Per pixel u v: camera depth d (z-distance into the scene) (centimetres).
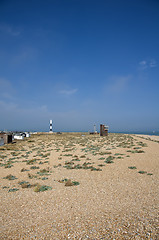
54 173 1362
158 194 807
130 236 455
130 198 775
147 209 633
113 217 584
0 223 591
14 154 2661
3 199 839
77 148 3067
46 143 4400
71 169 1474
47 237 484
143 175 1191
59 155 2356
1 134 6044
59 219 602
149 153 2148
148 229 482
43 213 663
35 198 838
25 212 680
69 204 743
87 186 998
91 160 1859
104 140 4447
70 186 1012
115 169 1402
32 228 545
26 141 5038
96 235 475
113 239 448
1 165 1811
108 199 779
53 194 884
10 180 1220
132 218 562
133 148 2627
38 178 1231
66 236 482
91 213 636
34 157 2305
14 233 517
